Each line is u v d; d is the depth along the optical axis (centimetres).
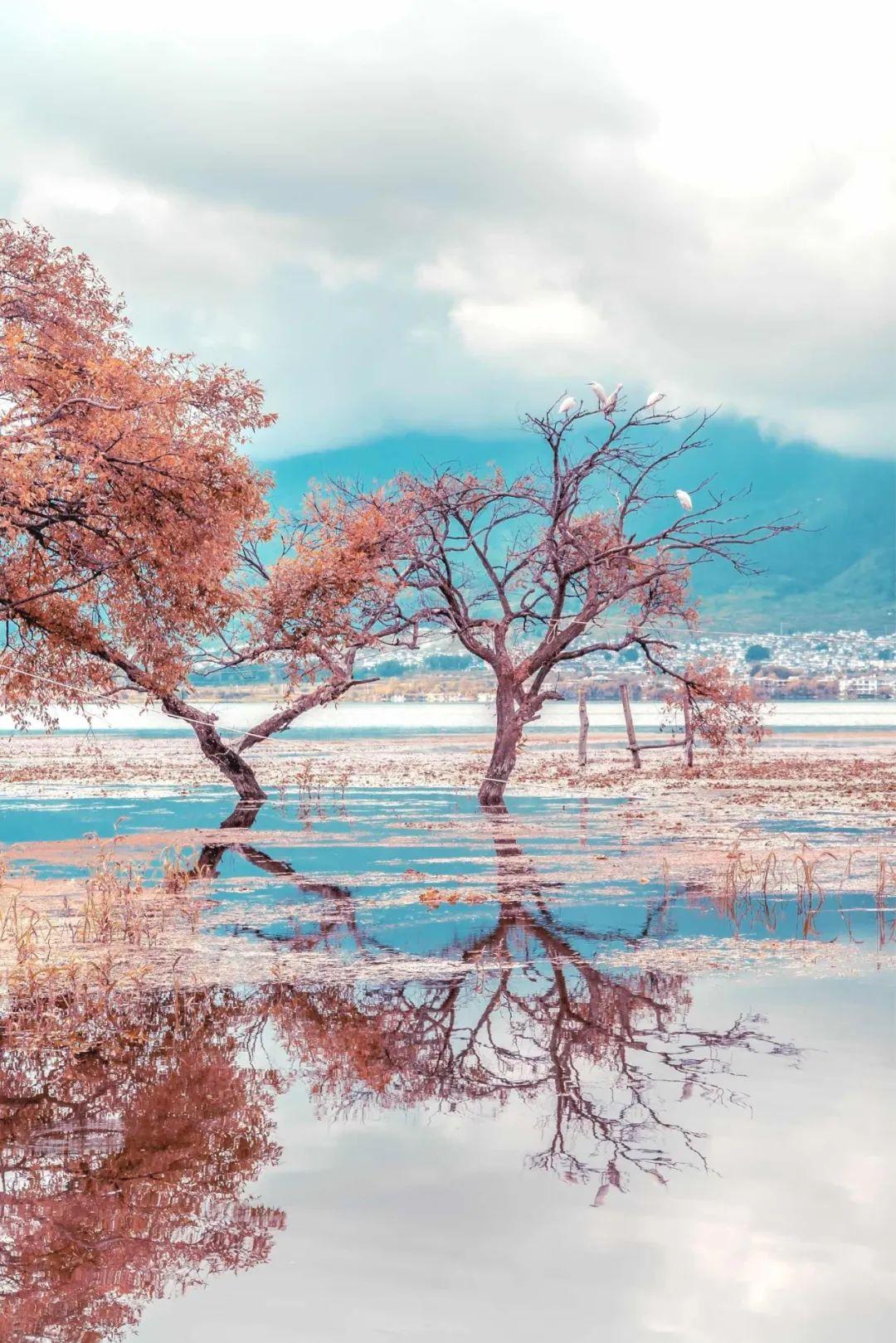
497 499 2992
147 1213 659
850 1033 985
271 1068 928
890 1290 562
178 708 2972
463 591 3122
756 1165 710
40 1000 1137
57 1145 768
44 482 1964
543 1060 932
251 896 1733
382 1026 1041
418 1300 551
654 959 1284
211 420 2295
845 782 3719
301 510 3092
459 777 4066
